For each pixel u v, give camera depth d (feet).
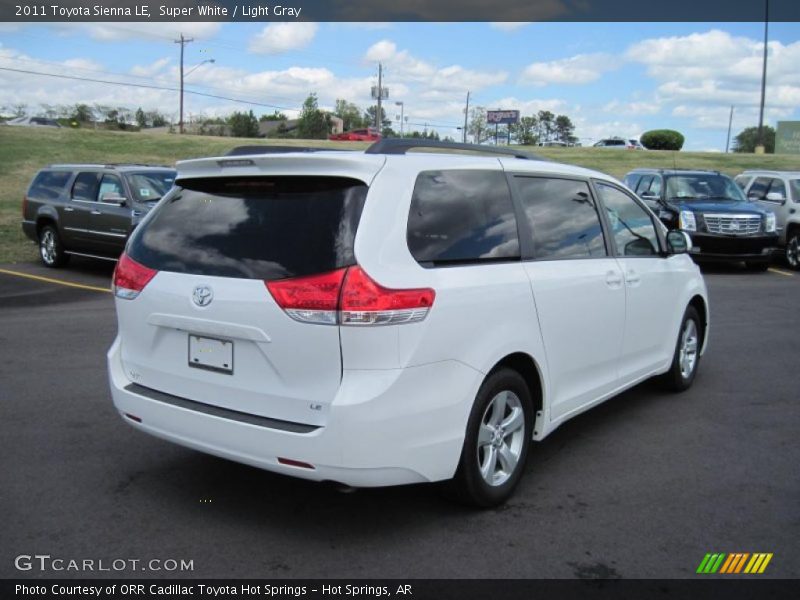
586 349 15.58
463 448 12.36
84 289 37.17
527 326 13.50
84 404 18.72
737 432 17.89
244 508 13.23
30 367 22.07
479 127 288.30
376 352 10.95
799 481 14.96
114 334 26.73
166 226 13.25
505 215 13.84
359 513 13.11
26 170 91.71
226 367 11.94
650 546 12.12
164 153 115.55
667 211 50.21
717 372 23.53
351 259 11.02
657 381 21.18
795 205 52.34
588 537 12.39
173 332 12.64
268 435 11.32
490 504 13.24
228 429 11.73
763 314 33.96
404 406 11.20
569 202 15.87
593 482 14.73
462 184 13.12
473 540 12.19
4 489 13.73
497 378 12.89
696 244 48.34
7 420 17.43
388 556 11.63
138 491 13.82
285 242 11.56
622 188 18.28
